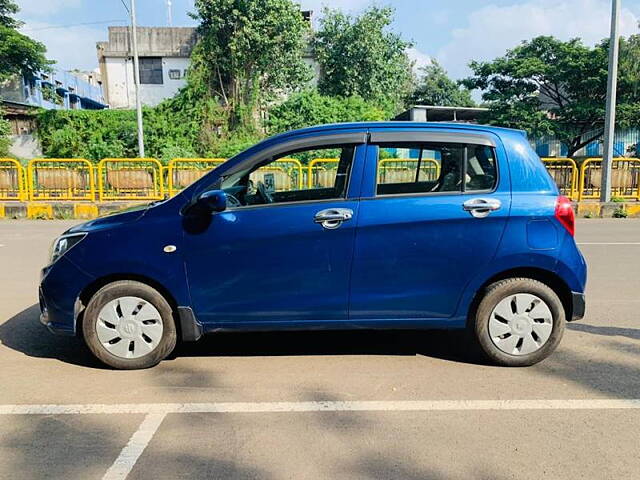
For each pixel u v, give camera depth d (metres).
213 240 3.71
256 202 4.01
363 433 2.97
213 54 25.52
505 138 3.91
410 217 3.74
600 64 24.28
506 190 3.83
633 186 15.70
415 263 3.78
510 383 3.65
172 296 3.78
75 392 3.50
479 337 3.90
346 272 3.76
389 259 3.76
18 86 26.84
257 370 3.89
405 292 3.81
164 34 33.72
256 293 3.78
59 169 15.05
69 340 4.50
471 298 3.86
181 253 3.72
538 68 25.41
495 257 3.79
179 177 15.26
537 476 2.55
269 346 4.41
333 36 29.94
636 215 14.15
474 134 3.89
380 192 3.88
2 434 2.96
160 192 15.24
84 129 26.44
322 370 3.89
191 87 26.17
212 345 4.43
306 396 3.45
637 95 24.69
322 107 26.20
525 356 3.90
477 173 3.85
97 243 3.75
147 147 25.86
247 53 24.92
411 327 3.90
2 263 7.88
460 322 3.89
